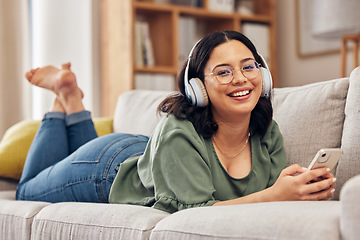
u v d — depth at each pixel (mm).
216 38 1557
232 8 4797
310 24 4785
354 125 1610
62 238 1559
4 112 4023
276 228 1059
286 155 1793
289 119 1841
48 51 4328
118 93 4359
